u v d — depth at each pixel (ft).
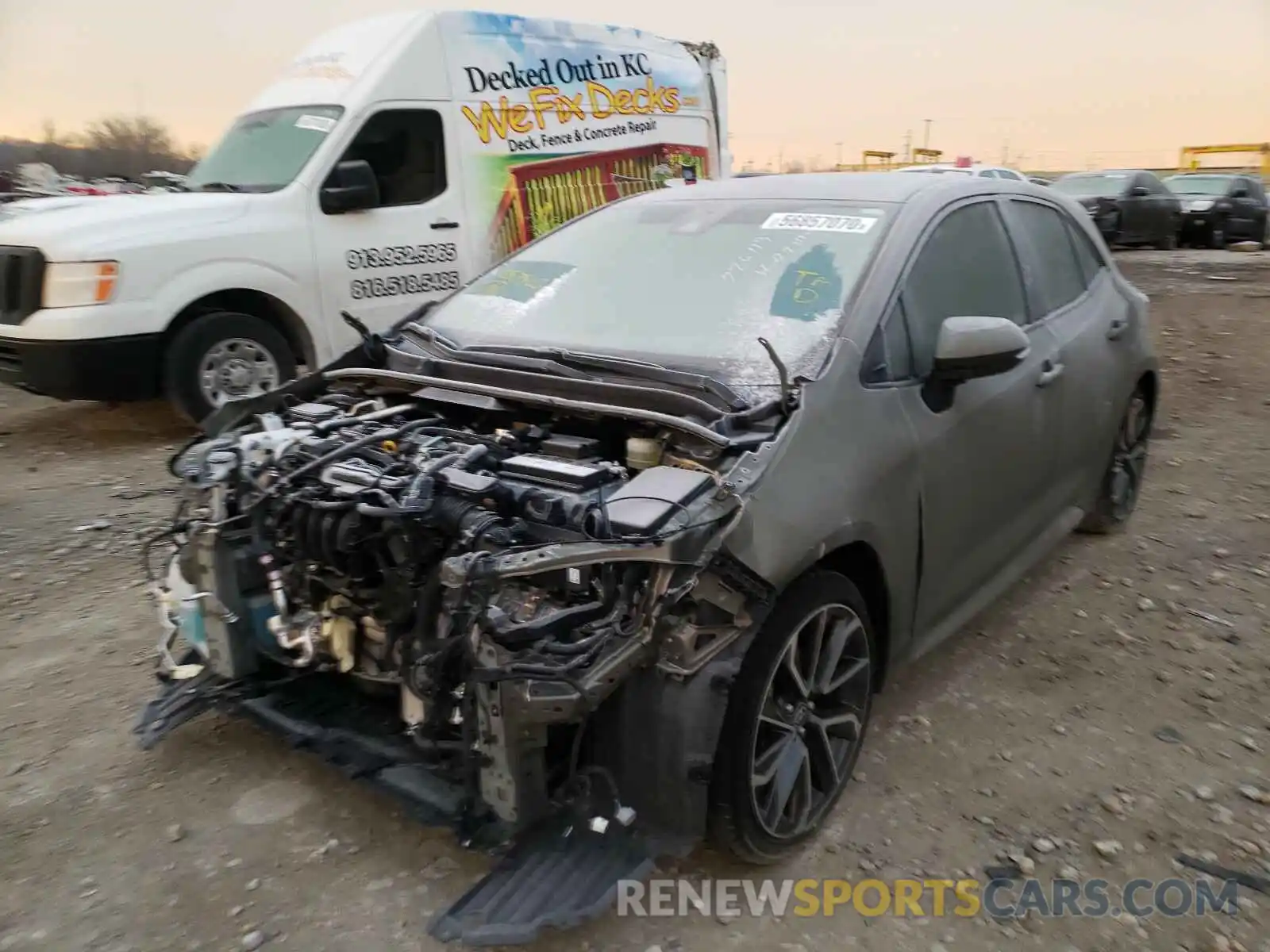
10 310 21.80
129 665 12.96
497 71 26.78
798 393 9.25
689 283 11.53
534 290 12.51
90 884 9.09
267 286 23.17
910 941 8.54
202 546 10.12
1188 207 69.05
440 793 8.79
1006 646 13.52
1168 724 11.69
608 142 29.45
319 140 24.29
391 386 11.37
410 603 8.79
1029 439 12.57
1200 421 24.86
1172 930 8.66
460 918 7.84
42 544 17.03
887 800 10.32
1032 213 14.24
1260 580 15.56
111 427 25.07
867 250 11.10
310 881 9.12
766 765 9.02
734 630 8.44
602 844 8.43
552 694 7.70
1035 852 9.61
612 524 8.03
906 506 10.14
